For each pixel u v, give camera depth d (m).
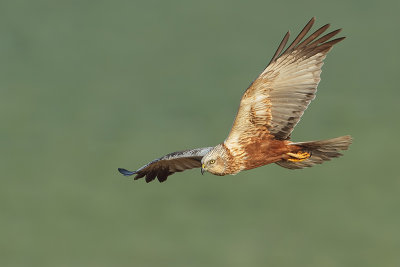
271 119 15.73
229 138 15.98
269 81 15.40
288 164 16.39
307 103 15.45
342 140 15.40
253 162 15.95
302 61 15.37
